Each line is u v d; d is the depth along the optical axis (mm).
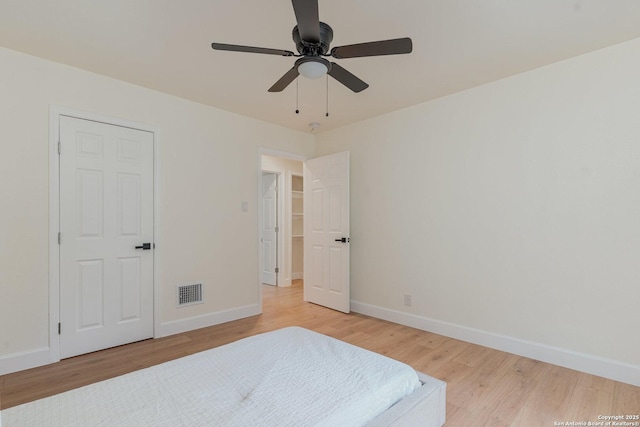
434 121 3316
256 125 3969
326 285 4238
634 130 2238
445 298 3209
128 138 2990
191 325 3371
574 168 2475
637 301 2221
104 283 2846
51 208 2572
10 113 2414
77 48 2387
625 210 2270
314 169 4430
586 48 2352
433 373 2395
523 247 2721
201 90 3137
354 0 1823
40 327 2521
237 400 1177
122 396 1196
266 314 3939
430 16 1975
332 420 1081
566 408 1942
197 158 3443
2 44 2336
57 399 1170
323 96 3252
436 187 3293
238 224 3775
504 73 2746
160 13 1968
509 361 2600
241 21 2051
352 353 1615
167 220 3227
